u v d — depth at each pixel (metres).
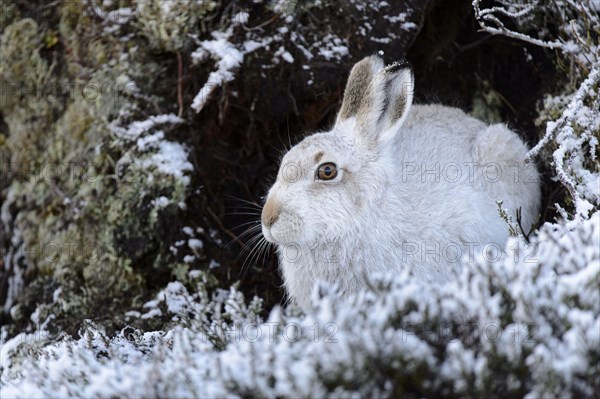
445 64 12.80
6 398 6.84
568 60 11.31
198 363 6.17
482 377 5.26
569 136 9.55
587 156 10.02
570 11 11.12
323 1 11.88
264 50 11.89
